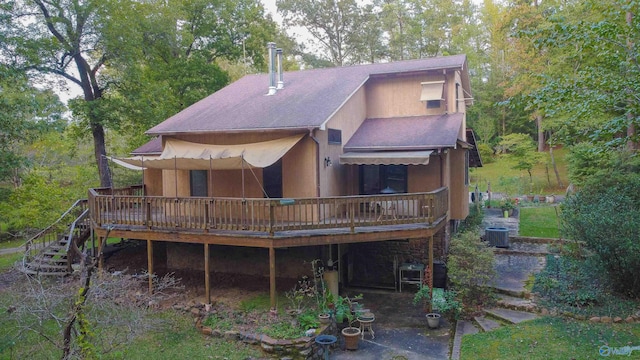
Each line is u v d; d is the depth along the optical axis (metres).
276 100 20.39
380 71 22.36
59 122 22.72
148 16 28.77
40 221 24.12
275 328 13.66
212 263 19.78
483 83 50.84
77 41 25.30
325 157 17.66
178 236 16.33
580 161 22.80
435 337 14.10
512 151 44.03
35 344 12.62
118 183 34.25
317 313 14.41
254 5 38.44
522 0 37.97
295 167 17.42
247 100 21.38
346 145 19.50
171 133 18.69
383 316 16.06
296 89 21.86
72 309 9.39
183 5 32.78
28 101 20.36
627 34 12.84
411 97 22.16
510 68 45.03
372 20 50.22
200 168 17.14
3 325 12.99
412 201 17.39
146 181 24.42
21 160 20.75
